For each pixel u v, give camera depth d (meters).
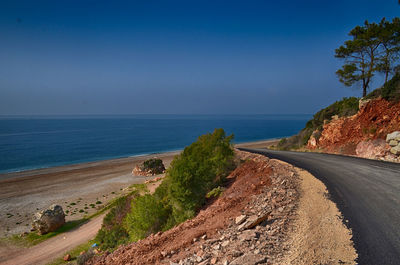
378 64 28.55
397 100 20.75
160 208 12.64
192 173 12.32
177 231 8.55
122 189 34.03
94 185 37.62
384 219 7.16
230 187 13.36
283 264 5.18
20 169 57.53
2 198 32.53
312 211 7.95
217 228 7.67
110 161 63.88
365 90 29.98
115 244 14.02
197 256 6.14
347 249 5.66
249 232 6.75
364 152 20.12
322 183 11.10
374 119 22.30
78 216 25.12
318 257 5.39
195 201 11.98
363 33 29.41
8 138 130.88
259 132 166.00
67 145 103.62
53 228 21.52
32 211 27.39
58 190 35.66
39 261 15.66
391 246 5.69
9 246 18.97
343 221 7.14
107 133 164.62
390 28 27.05
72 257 15.27
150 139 128.00
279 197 9.29
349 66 30.58
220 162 16.92
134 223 12.27
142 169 43.03
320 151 26.56
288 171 13.30
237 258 5.52
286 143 40.12
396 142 17.45
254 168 15.43
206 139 20.08
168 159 61.34
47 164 64.12
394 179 11.45
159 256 6.90
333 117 29.97
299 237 6.35
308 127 39.56
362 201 8.69
